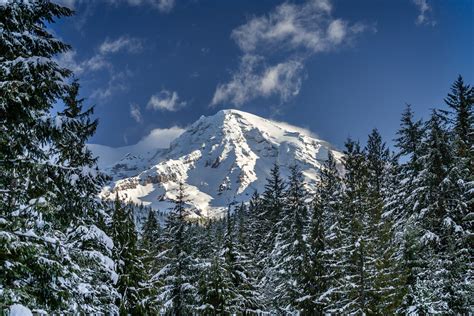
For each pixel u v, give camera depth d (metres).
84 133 13.37
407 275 21.16
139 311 21.84
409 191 26.84
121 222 22.53
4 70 9.26
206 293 25.95
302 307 25.92
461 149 25.36
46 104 10.34
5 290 8.44
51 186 9.98
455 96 26.41
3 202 9.41
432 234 22.20
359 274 25.06
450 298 20.38
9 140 9.65
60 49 10.67
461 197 22.95
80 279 10.95
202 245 40.19
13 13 9.51
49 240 9.69
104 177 10.90
